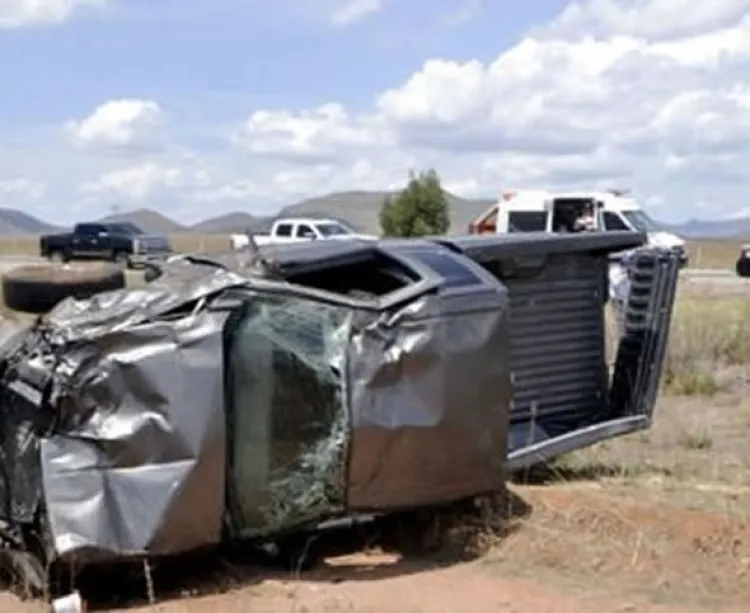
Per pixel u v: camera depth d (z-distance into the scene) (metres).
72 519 6.19
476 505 7.73
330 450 6.79
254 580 6.84
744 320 17.61
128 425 6.31
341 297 6.93
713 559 7.09
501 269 8.62
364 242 7.87
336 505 6.84
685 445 10.77
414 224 55.06
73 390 6.29
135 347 6.39
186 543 6.42
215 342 6.49
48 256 48.38
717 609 6.34
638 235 9.15
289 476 6.76
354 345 6.80
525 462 8.29
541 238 8.73
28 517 6.38
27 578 6.52
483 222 33.09
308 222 38.78
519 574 6.93
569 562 7.07
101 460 6.29
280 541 7.15
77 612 6.12
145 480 6.30
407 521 7.63
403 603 6.42
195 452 6.36
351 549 7.52
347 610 6.29
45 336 6.48
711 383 14.16
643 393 9.23
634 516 7.85
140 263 8.35
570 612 6.28
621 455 10.12
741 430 11.70
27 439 6.40
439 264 7.28
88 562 6.20
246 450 6.67
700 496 8.53
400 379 6.87
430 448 6.96
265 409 6.71
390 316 6.91
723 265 50.00
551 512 7.90
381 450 6.81
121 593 6.62
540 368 9.00
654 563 7.03
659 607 6.36
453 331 7.04
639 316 9.37
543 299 9.02
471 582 6.80
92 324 6.48
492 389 7.21
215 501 6.45
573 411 9.22
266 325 6.75
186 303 6.59
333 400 6.80
